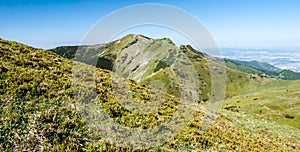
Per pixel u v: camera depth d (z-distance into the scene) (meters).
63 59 27.12
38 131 14.76
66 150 14.16
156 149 16.47
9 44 25.97
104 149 15.09
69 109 17.30
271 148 24.11
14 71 19.72
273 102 193.50
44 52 27.69
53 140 14.56
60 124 15.82
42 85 19.03
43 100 17.39
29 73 20.14
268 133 30.14
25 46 27.67
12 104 16.14
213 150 18.34
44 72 21.34
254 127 30.95
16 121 14.88
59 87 19.56
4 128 14.23
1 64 20.19
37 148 13.83
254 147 22.28
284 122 159.00
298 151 25.84
